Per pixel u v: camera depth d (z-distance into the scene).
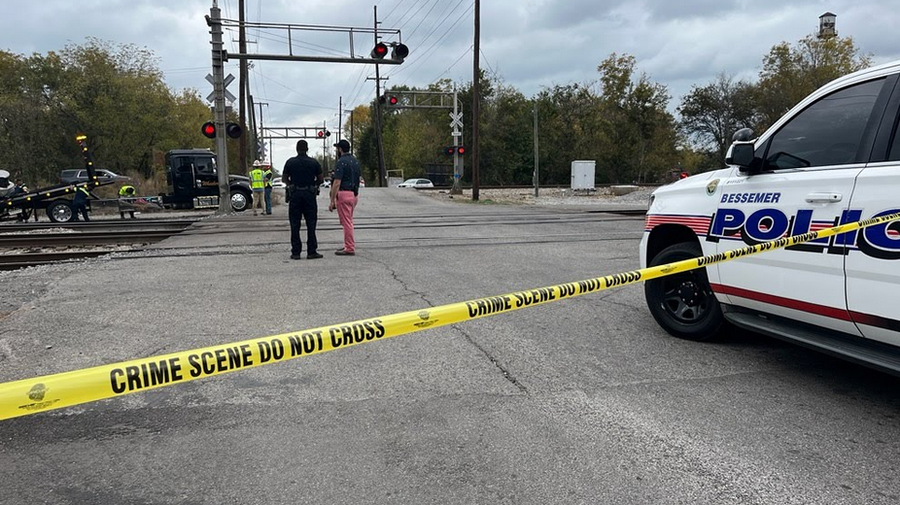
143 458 2.90
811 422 3.26
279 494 2.58
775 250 3.72
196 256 9.35
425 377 3.96
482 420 3.30
